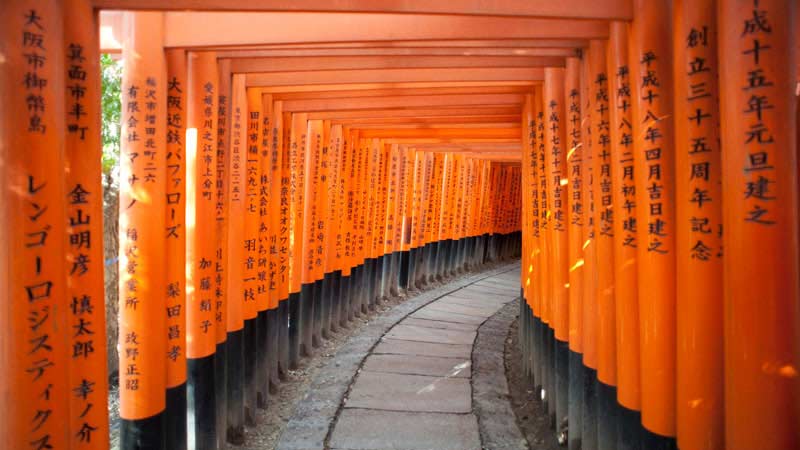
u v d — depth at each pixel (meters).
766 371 1.86
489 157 12.42
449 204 11.77
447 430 4.32
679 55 2.22
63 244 2.01
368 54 3.54
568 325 4.07
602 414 3.08
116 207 5.14
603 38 2.94
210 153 3.54
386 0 2.41
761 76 1.85
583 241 3.58
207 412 3.63
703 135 2.15
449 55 3.54
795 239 1.87
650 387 2.48
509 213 16.34
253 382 4.60
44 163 1.93
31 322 1.91
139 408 2.85
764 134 1.85
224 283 3.92
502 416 4.69
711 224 2.15
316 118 6.12
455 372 5.76
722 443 2.16
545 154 4.53
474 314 8.76
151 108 2.82
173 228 3.05
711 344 2.15
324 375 5.67
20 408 1.89
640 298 2.55
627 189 2.72
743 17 1.87
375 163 8.47
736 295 1.92
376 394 5.07
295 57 3.75
